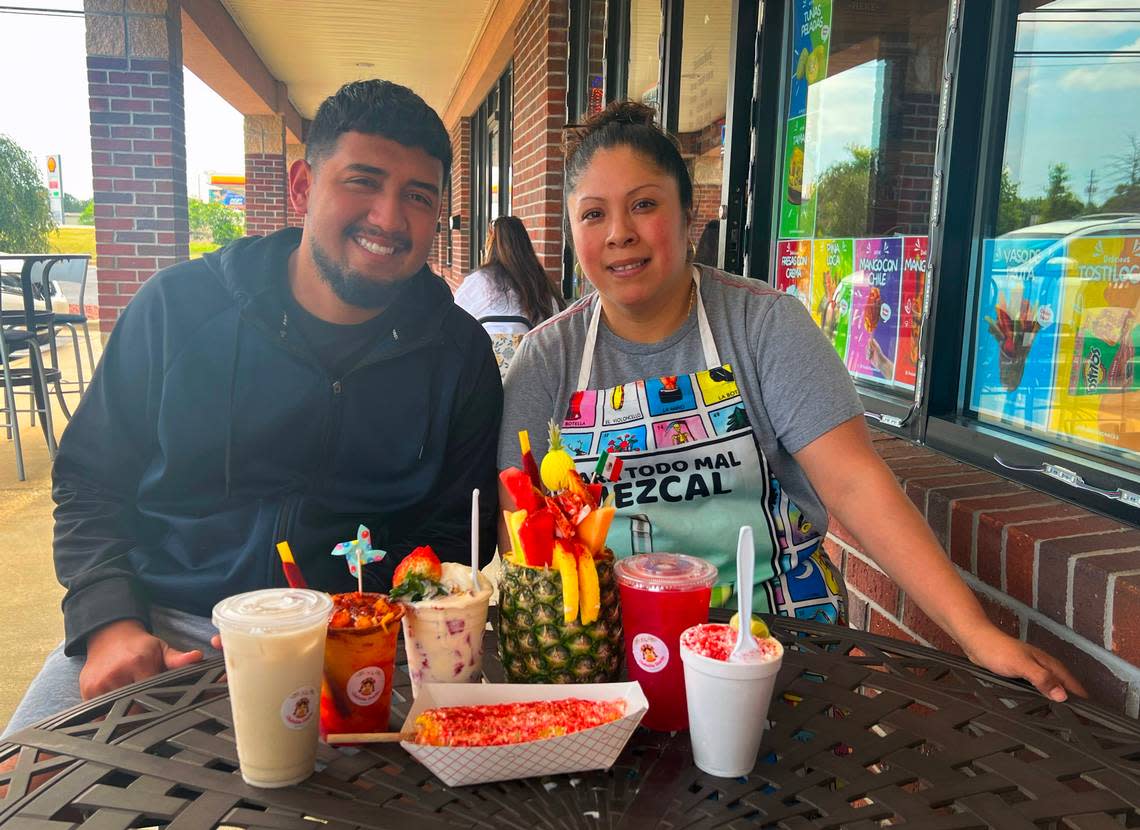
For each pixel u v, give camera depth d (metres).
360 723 1.12
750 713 1.01
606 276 1.75
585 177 1.74
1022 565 1.54
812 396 1.69
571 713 1.04
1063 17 1.80
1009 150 1.99
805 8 2.81
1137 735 1.13
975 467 2.02
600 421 1.82
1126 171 1.66
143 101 7.56
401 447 1.86
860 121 2.50
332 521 1.83
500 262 4.18
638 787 1.02
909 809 0.96
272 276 1.82
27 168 14.36
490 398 1.95
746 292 1.84
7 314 5.95
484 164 12.14
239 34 10.19
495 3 8.43
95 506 1.79
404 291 1.88
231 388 1.79
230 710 1.18
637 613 1.15
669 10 4.05
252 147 14.19
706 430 1.78
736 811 0.97
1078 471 1.72
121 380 1.81
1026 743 1.09
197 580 1.78
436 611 1.16
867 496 1.57
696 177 3.81
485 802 0.99
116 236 7.70
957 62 2.02
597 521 1.15
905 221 2.32
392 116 1.68
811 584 1.78
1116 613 1.34
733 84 3.11
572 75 6.27
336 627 1.08
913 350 2.30
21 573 3.96
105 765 1.05
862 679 1.28
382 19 9.52
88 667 1.50
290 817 0.95
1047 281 1.88
